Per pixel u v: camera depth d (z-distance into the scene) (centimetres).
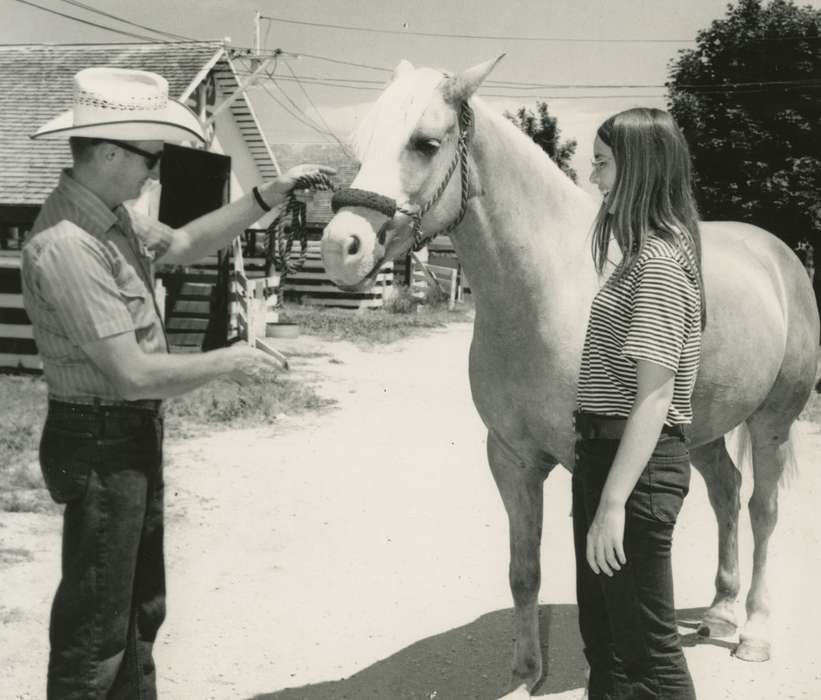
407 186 288
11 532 553
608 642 268
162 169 1052
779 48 2608
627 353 230
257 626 431
